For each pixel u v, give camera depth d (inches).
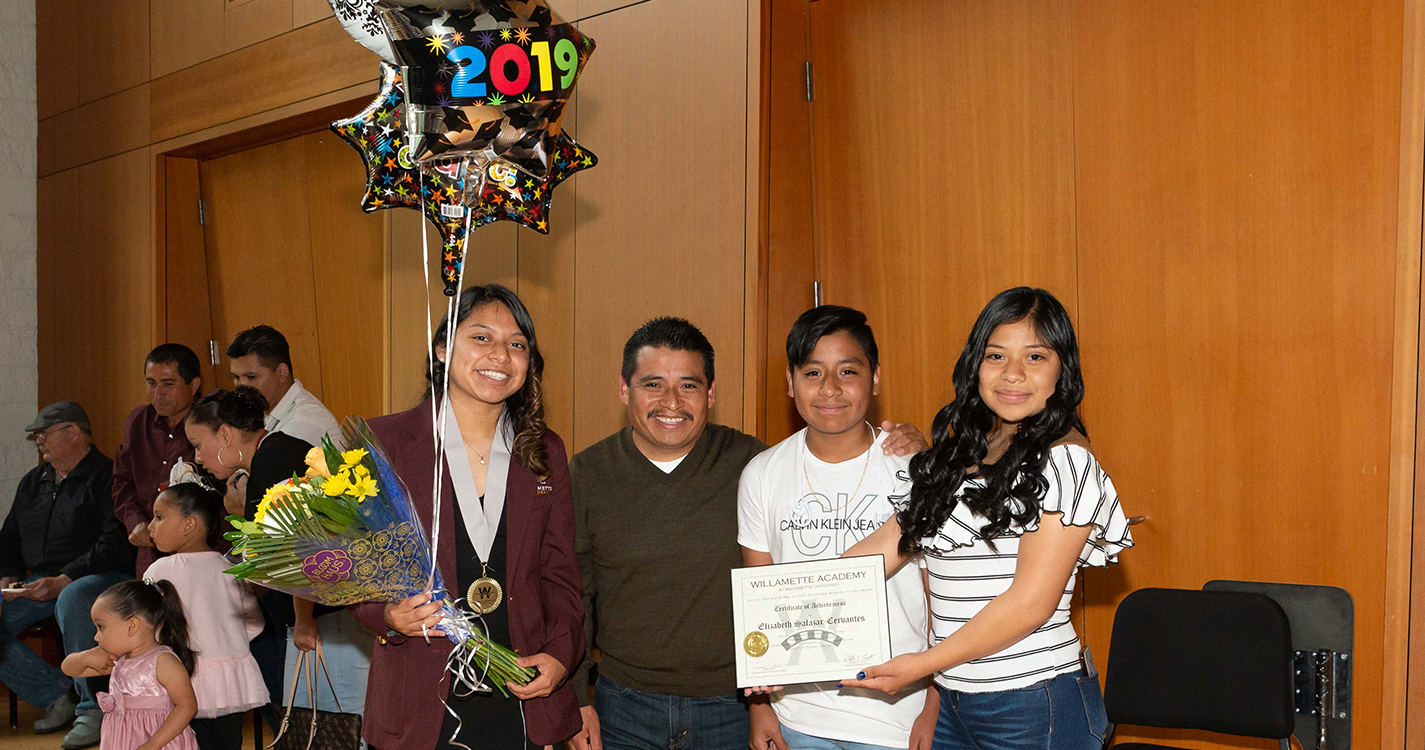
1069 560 74.7
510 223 175.2
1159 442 120.1
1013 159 131.8
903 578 91.0
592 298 162.9
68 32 269.4
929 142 138.9
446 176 84.7
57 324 276.7
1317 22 110.4
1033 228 130.2
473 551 85.8
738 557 99.7
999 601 74.9
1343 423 107.8
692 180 150.9
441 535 84.7
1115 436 123.5
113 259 256.1
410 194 86.5
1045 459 74.6
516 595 86.7
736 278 145.4
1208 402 116.6
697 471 100.5
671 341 98.7
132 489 199.0
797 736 93.1
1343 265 108.3
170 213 244.5
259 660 150.3
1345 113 108.7
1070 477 74.2
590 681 145.7
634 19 158.2
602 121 162.2
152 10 242.5
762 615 83.1
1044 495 73.7
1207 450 116.6
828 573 83.0
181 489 142.6
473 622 84.8
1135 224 122.3
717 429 105.5
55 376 278.2
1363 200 107.3
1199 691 98.4
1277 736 94.9
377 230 204.8
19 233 257.8
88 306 265.3
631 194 158.1
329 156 214.2
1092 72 125.7
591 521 102.0
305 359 223.3
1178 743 118.4
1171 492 119.1
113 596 133.0
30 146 259.9
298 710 124.3
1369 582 105.6
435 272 189.6
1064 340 76.9
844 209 146.8
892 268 142.3
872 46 143.6
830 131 147.7
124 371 253.1
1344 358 107.9
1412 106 103.0
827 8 147.4
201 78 229.6
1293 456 110.8
